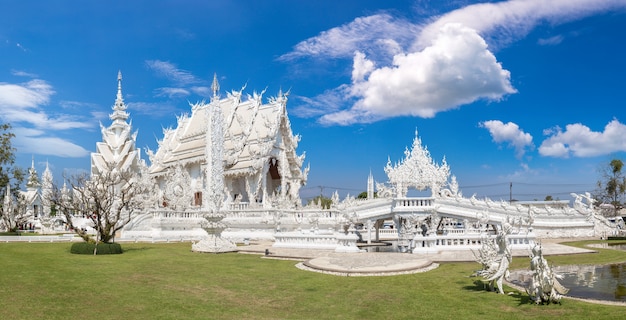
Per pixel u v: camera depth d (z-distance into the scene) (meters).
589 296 17.66
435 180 42.88
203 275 22.42
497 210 42.78
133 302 16.16
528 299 16.69
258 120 65.75
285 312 15.44
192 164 69.44
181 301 16.56
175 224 49.91
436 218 37.88
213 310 15.45
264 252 33.25
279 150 64.88
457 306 15.89
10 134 57.62
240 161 63.66
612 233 54.84
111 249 32.03
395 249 36.97
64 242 41.75
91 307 15.27
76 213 61.75
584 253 31.91
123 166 66.44
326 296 17.75
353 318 14.70
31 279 19.59
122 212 47.94
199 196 67.38
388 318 14.61
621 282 20.91
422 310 15.47
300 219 49.03
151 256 30.78
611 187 77.81
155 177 72.88
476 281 20.36
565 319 13.86
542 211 52.91
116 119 69.50
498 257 18.34
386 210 39.19
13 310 14.38
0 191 62.81
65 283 19.06
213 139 45.38
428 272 23.16
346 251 32.06
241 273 23.14
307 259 28.69
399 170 43.31
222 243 34.31
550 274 16.03
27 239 42.38
